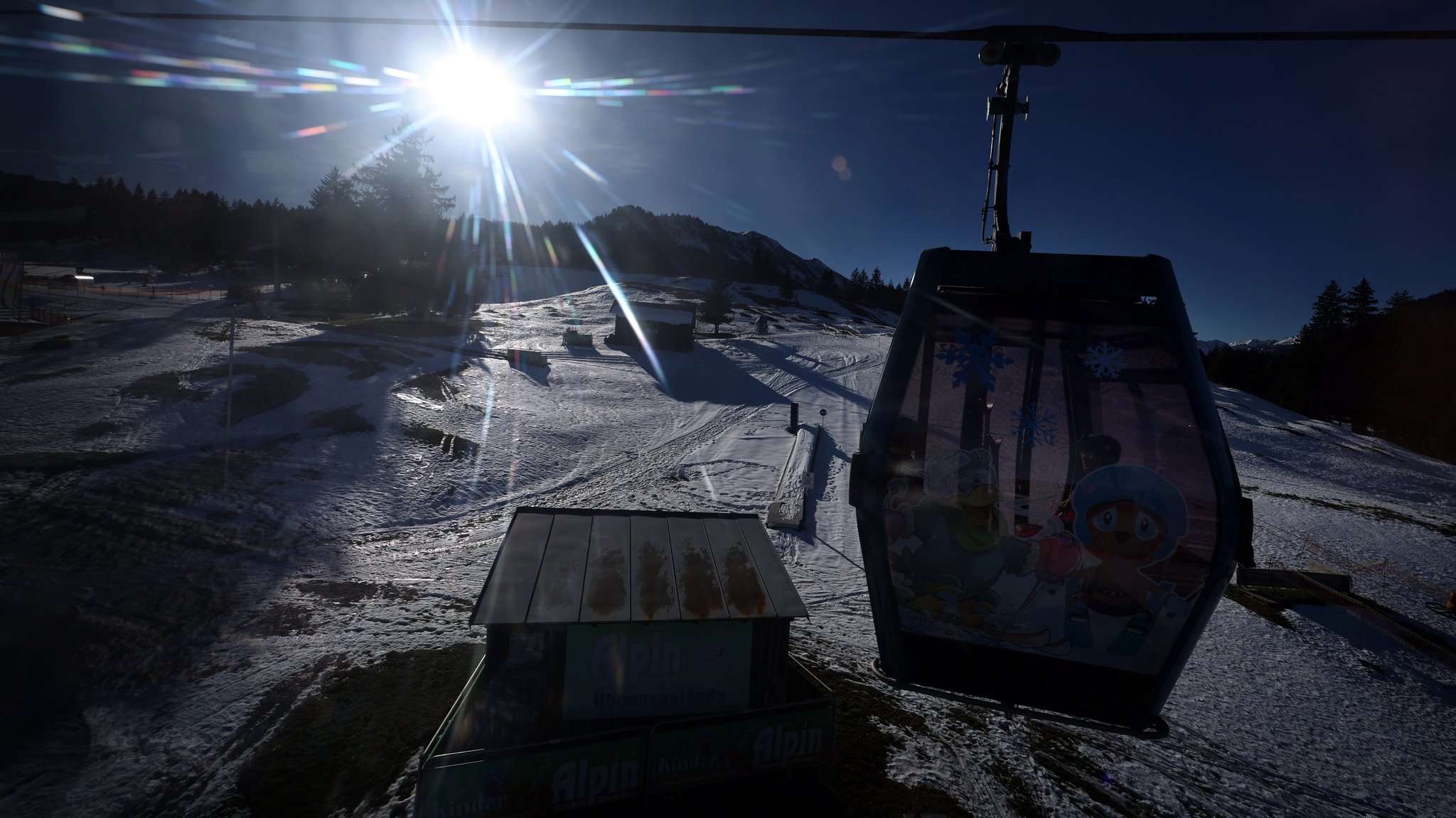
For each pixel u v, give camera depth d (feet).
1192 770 36.58
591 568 30.12
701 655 27.89
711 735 26.35
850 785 30.55
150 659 39.24
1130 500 11.60
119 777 29.35
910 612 12.73
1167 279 12.35
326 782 29.04
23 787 28.53
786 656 28.68
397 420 93.20
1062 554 11.89
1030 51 12.61
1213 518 11.18
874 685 40.57
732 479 85.25
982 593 12.27
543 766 23.90
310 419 89.04
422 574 54.13
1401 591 72.08
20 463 67.51
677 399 130.31
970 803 30.50
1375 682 51.85
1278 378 265.95
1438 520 106.73
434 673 38.14
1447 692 51.67
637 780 25.38
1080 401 12.17
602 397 124.98
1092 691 11.75
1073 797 32.30
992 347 12.71
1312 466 144.56
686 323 181.57
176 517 59.98
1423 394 233.96
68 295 194.39
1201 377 11.73
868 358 192.13
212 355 113.60
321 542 59.36
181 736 32.04
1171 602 11.34
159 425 81.00
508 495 75.92
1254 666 52.26
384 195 204.13
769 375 159.94
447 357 135.95
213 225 311.68
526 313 230.07
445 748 25.79
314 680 37.09
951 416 12.64
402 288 206.28
